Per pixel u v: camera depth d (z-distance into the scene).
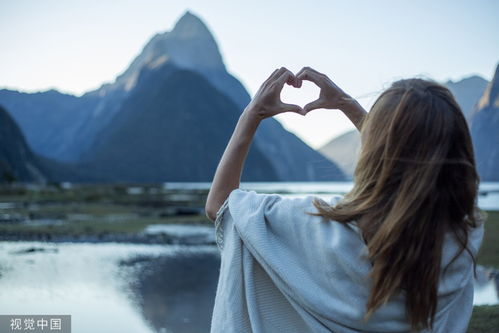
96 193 89.25
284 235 1.32
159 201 70.19
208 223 35.84
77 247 22.72
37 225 32.28
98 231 29.42
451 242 1.25
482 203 43.94
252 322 1.31
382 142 1.24
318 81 1.51
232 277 1.36
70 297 11.95
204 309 10.89
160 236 27.73
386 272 1.18
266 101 1.46
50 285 13.40
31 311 10.56
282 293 1.35
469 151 1.25
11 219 36.88
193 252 21.77
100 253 20.86
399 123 1.22
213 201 1.45
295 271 1.27
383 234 1.17
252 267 1.35
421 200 1.17
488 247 15.88
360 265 1.22
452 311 1.37
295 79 1.51
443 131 1.20
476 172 1.26
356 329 1.26
